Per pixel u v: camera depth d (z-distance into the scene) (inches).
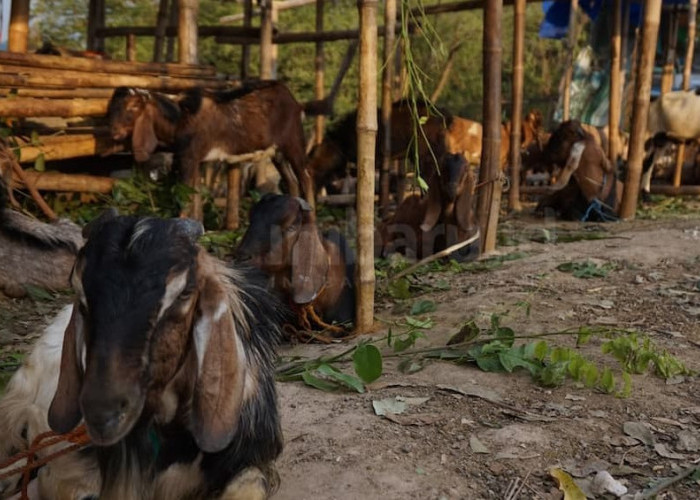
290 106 368.2
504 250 291.7
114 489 99.7
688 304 213.9
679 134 448.1
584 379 158.7
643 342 175.0
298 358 174.6
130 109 309.7
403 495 119.0
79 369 91.3
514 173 418.0
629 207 385.4
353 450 131.5
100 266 86.0
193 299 89.7
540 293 226.8
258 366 107.3
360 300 197.2
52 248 248.5
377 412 144.9
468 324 176.9
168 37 528.4
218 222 368.5
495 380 161.0
